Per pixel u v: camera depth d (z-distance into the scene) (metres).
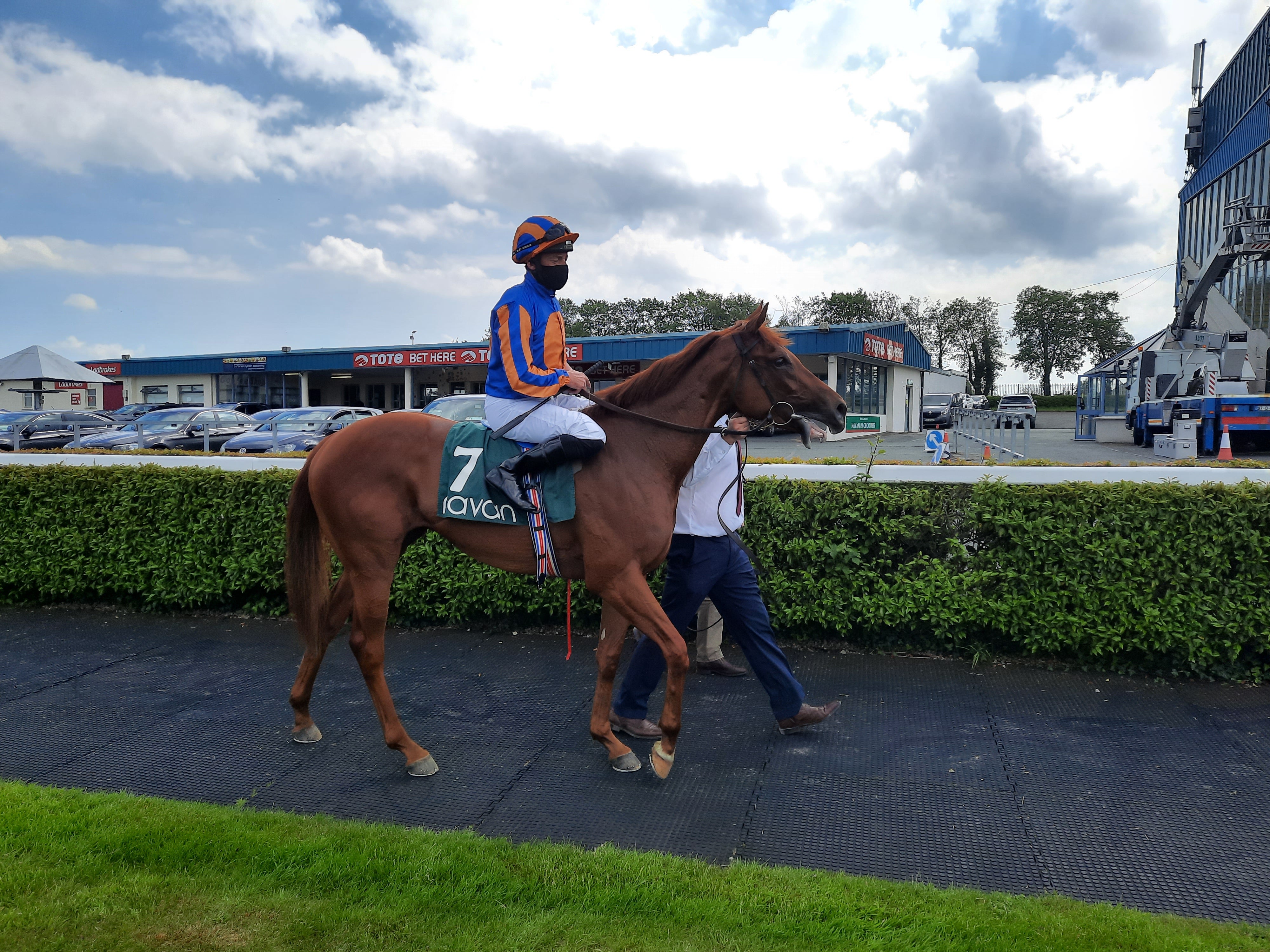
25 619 5.73
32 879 2.41
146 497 5.77
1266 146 24.09
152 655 4.92
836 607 4.76
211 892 2.38
